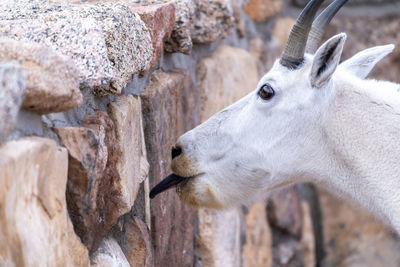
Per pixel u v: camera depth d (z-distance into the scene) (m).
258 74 6.88
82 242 2.91
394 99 4.07
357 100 4.07
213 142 4.27
